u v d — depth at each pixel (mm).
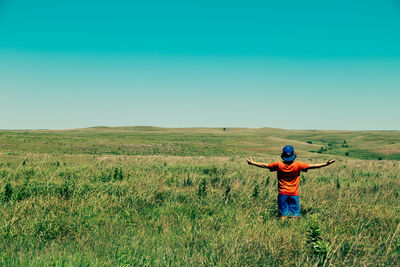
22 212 5816
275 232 4945
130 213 6152
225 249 4203
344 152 131250
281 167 6145
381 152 126938
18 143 59531
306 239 4539
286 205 6176
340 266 3910
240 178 11227
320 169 16234
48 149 56844
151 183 9156
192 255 4062
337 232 5070
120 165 15312
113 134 167125
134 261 3881
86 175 10609
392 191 8906
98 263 3777
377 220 5863
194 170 14016
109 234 4918
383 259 4109
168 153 63531
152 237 4820
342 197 8008
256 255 4035
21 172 10734
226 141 138375
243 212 6500
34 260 3666
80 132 187000
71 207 6281
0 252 4016
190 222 5621
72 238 4809
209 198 7562
